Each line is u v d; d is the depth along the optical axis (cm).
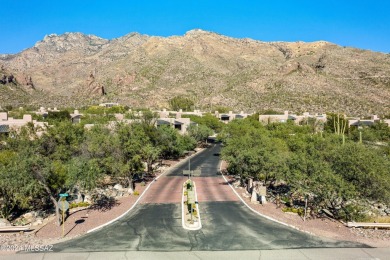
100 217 2578
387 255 1984
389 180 2500
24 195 2561
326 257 1948
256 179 3841
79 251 1991
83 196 3048
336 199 2919
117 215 2625
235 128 5794
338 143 3872
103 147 3334
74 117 7700
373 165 2584
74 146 3462
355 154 2675
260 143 3669
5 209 2570
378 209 2973
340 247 2091
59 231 2300
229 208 2831
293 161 2914
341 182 2512
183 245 2088
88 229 2334
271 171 3162
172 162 5306
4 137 4112
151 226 2402
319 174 2627
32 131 3853
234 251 2008
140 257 1920
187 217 2586
